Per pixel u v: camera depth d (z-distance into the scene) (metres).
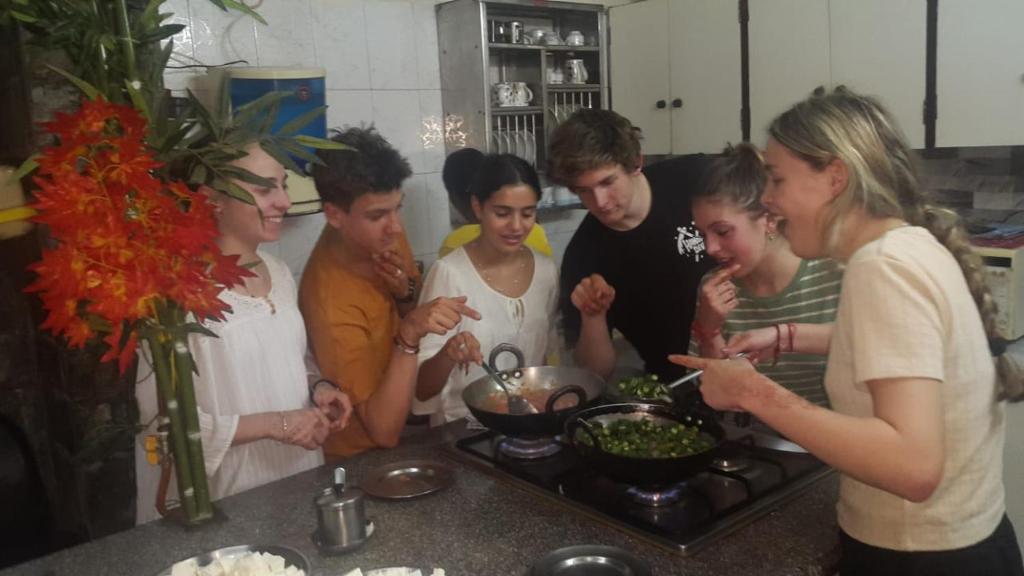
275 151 1.12
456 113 3.25
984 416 0.96
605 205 1.85
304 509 1.27
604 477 1.31
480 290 1.81
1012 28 2.62
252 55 2.77
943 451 0.84
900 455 0.83
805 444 0.91
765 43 3.22
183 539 1.19
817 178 0.97
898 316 0.86
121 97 1.07
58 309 0.94
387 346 1.75
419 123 3.23
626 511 1.19
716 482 1.28
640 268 2.03
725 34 3.34
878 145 0.95
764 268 1.60
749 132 3.33
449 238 2.47
